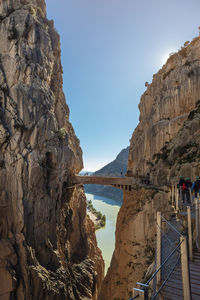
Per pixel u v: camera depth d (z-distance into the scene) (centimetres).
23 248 2453
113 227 10812
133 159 4019
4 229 2434
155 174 2834
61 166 3488
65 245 3572
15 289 2233
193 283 535
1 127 2686
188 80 3031
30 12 3472
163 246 735
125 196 3703
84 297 3478
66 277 3120
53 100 3550
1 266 2230
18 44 3120
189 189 1191
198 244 767
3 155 2645
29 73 3078
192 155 2364
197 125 2580
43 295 2434
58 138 3497
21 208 2581
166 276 559
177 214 1134
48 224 2972
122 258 2564
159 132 3162
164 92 3419
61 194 3466
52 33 4434
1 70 2991
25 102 2922
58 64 4534
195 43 3266
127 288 2191
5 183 2570
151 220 2234
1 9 3269
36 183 2814
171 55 3641
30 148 2889
